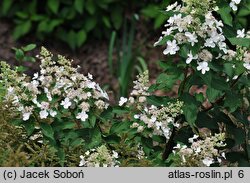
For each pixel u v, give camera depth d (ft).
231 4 11.76
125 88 20.95
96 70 23.44
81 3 23.73
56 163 12.12
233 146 12.67
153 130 12.23
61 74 11.89
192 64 11.50
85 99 11.85
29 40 24.25
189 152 11.24
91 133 12.05
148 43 23.88
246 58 11.57
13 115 12.48
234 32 12.10
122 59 21.65
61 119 12.23
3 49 23.67
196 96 11.92
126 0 24.48
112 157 11.57
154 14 23.40
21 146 11.73
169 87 12.06
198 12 11.38
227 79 12.45
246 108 12.85
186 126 12.46
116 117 13.79
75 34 24.06
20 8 24.64
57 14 24.30
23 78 12.02
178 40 11.46
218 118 12.40
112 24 24.54
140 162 12.03
